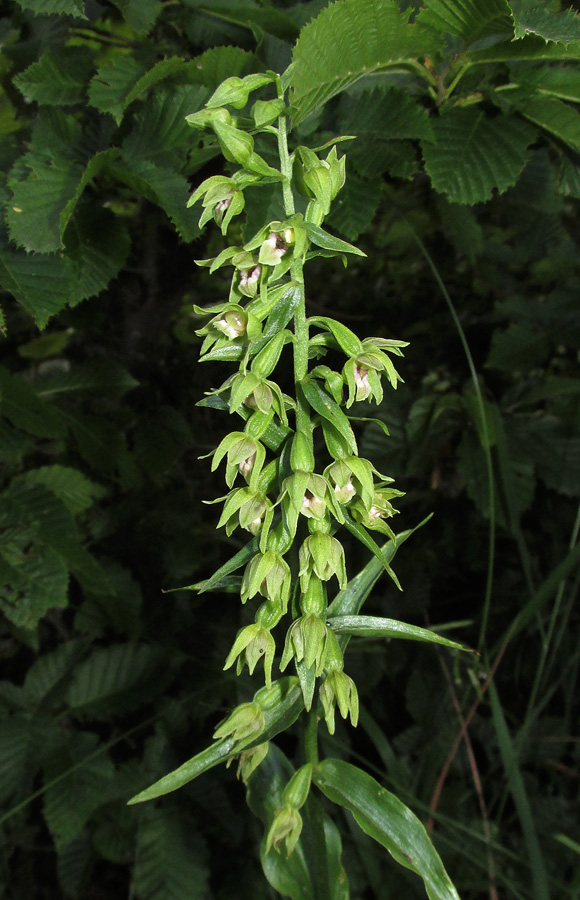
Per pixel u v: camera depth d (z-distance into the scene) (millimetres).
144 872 560
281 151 348
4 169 443
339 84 415
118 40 542
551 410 592
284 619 616
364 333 877
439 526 769
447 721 694
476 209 634
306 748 373
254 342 342
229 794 648
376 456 601
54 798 554
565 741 690
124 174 414
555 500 750
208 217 349
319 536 345
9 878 652
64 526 466
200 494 876
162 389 785
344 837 614
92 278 425
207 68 437
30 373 727
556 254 813
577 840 622
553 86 421
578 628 731
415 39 408
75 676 609
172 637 665
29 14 509
